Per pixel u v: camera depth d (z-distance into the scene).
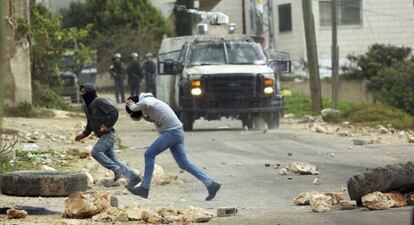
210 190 27.39
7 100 62.16
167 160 39.59
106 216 23.08
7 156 36.56
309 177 33.16
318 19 102.88
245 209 25.45
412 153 41.31
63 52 73.81
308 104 79.38
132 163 38.31
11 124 53.94
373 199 24.09
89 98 31.25
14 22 61.50
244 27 102.94
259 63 59.59
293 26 103.38
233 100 57.28
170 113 27.47
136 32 119.44
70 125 57.34
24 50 63.19
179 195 29.14
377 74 86.81
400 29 104.25
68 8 127.81
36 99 70.50
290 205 26.25
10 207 25.20
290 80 98.19
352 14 104.00
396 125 56.34
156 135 54.28
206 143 48.19
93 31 121.88
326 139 49.88
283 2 104.50
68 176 26.45
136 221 22.91
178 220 22.62
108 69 108.81
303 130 57.53
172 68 60.12
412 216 11.93
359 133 53.50
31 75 68.12
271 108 57.97
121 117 74.06
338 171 34.88
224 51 60.19
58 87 75.75
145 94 28.08
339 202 25.66
